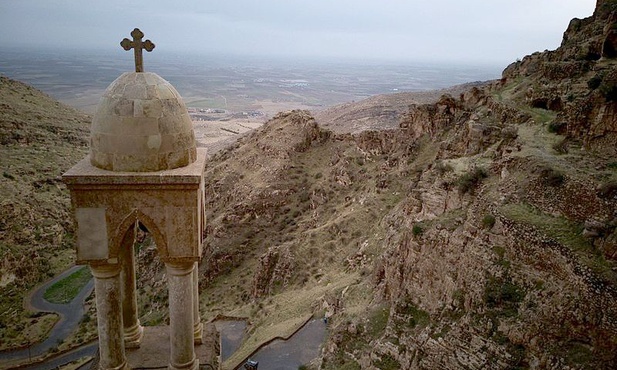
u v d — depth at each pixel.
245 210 79.00
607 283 21.84
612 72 33.97
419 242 34.62
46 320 67.31
